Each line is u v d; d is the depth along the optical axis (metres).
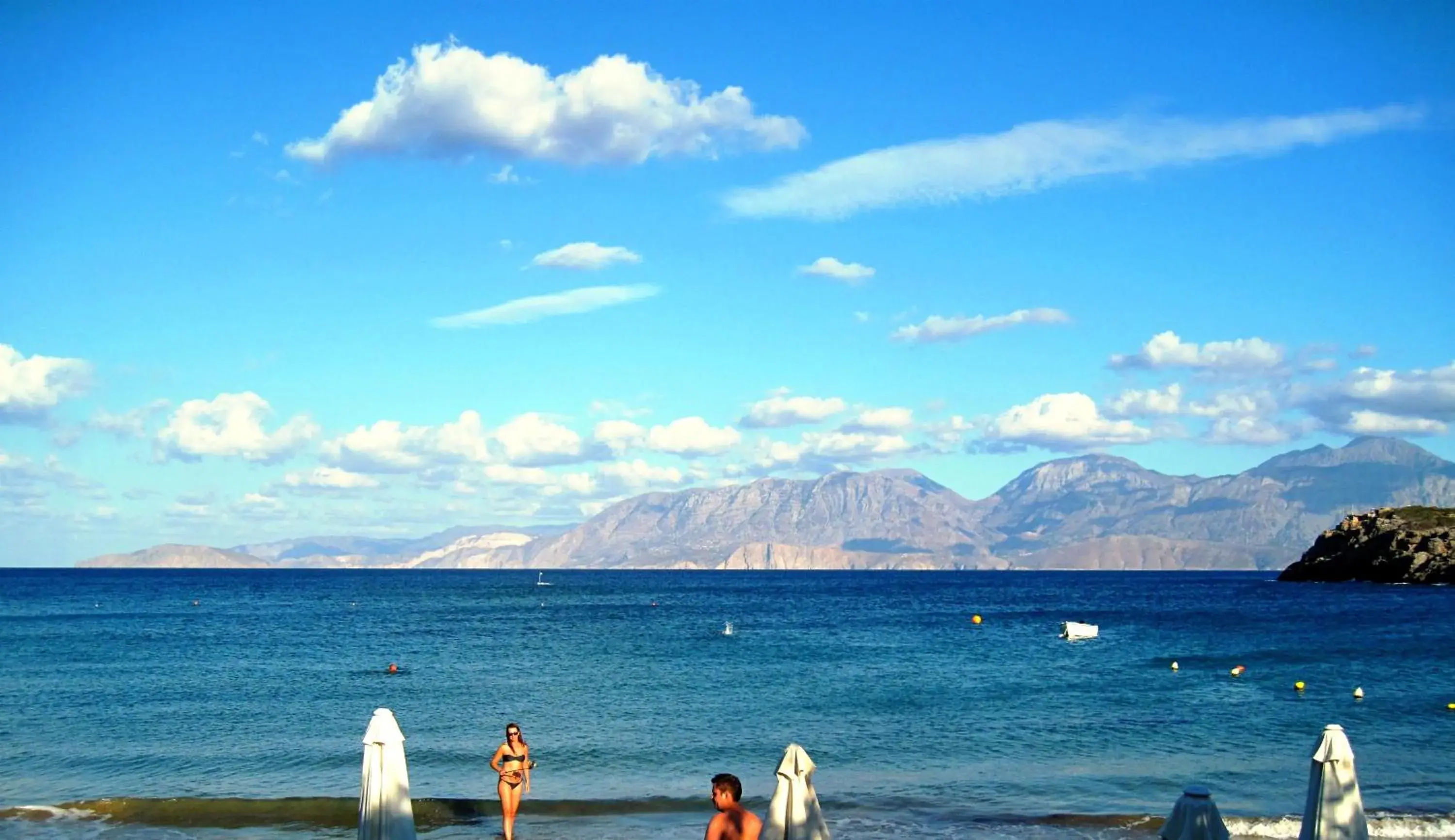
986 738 35.81
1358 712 40.88
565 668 57.25
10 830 24.77
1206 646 70.31
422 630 88.19
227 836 24.36
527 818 25.95
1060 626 91.19
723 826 15.70
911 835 24.45
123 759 32.84
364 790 18.16
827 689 47.97
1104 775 30.34
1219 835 17.17
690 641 77.00
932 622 104.00
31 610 121.81
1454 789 28.47
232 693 46.94
